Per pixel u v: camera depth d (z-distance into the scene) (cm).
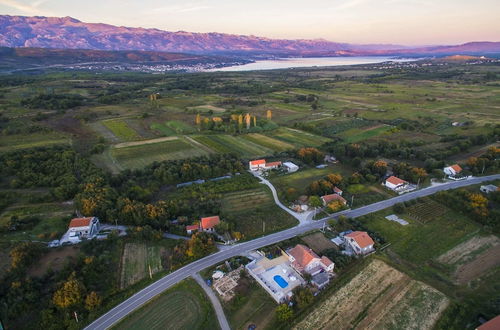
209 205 10031
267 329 5962
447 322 6006
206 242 8000
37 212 9600
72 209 9812
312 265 7406
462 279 7194
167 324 6028
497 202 10175
